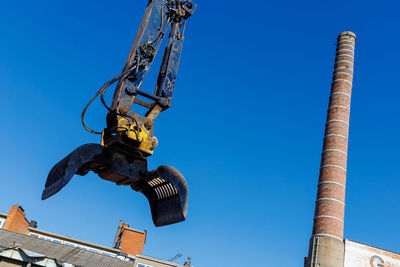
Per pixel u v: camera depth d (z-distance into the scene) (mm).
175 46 6352
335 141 39281
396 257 35281
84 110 5500
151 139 5723
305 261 38562
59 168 5027
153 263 31594
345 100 41469
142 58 5875
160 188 6039
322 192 37438
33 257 21781
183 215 5438
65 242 34000
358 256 34812
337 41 45688
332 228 35344
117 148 5496
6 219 31672
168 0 6348
